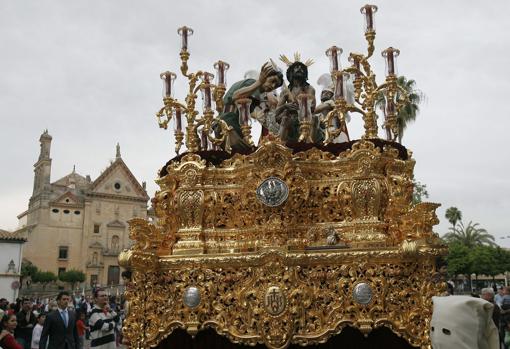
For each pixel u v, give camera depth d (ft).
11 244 155.94
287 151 21.59
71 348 33.86
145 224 22.81
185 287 21.39
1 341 27.71
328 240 20.83
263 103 30.48
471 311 10.98
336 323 19.54
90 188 282.36
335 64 25.09
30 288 245.04
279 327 19.76
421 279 19.67
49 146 294.66
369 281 19.74
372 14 25.77
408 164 23.03
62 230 275.80
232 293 20.89
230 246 22.22
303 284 20.12
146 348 21.61
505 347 31.42
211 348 22.06
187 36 28.25
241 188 22.71
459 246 166.91
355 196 21.18
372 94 24.63
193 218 22.89
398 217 22.00
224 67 29.55
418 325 19.27
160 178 24.39
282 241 21.53
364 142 21.75
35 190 296.10
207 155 23.81
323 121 26.66
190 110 26.61
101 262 274.77
